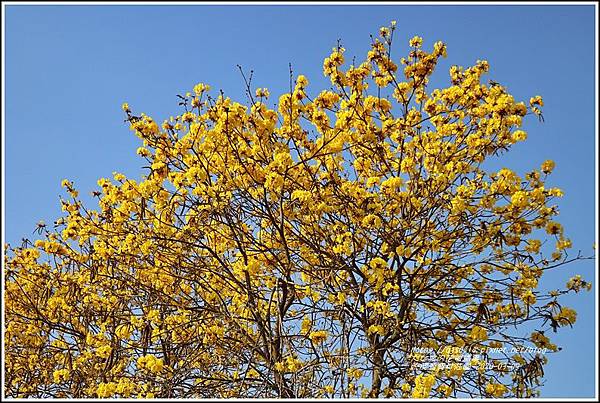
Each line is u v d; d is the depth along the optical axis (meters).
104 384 6.65
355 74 7.53
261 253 7.90
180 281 8.15
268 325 7.45
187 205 7.41
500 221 7.32
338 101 7.48
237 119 7.23
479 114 7.36
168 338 7.86
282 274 7.73
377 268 7.00
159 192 7.48
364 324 7.39
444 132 7.47
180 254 7.82
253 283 8.13
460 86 7.55
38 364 9.00
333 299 7.38
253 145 7.41
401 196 7.54
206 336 7.62
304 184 7.57
